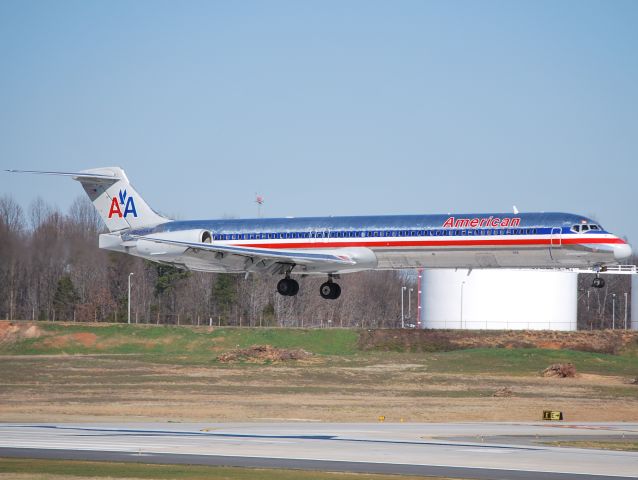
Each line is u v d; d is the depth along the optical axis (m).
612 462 103.19
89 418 159.62
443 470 96.56
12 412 170.50
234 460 103.12
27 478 90.44
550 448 116.62
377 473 94.62
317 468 97.88
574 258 196.50
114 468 97.50
